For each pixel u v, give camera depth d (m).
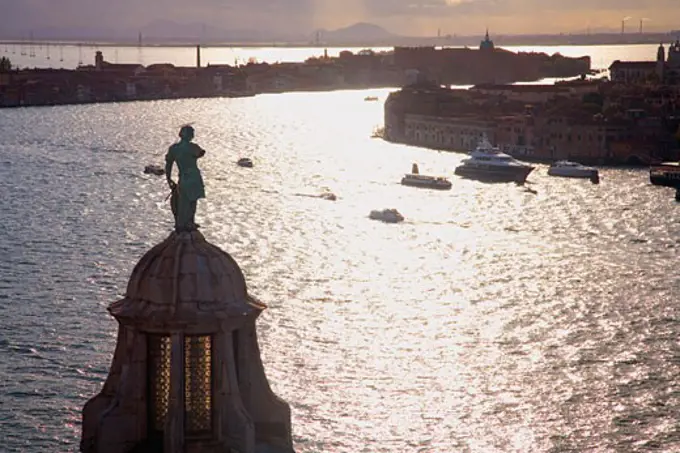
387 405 138.00
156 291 29.12
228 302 29.34
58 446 118.19
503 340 167.50
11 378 137.88
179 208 29.89
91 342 154.88
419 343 165.00
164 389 29.88
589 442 128.75
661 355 159.50
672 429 132.00
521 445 127.94
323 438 127.56
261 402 30.41
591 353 160.50
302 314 179.62
